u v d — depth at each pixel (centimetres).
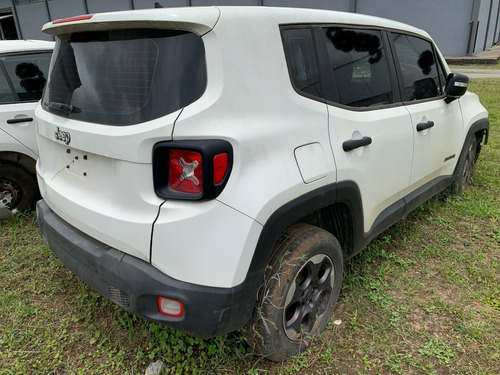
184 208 176
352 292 289
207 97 177
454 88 348
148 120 180
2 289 302
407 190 323
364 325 259
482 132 462
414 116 307
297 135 206
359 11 1775
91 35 211
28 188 409
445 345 240
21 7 2381
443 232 371
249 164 182
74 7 2205
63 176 233
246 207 179
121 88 192
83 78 211
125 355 238
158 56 183
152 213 182
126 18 183
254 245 183
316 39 231
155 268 185
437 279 305
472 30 1672
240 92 185
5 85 387
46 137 239
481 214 396
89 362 235
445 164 380
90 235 211
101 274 200
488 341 244
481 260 326
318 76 229
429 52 354
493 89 1090
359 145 242
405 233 371
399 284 300
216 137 174
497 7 2297
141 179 181
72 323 265
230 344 235
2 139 380
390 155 279
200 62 179
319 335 249
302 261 215
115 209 195
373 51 278
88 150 199
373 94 273
